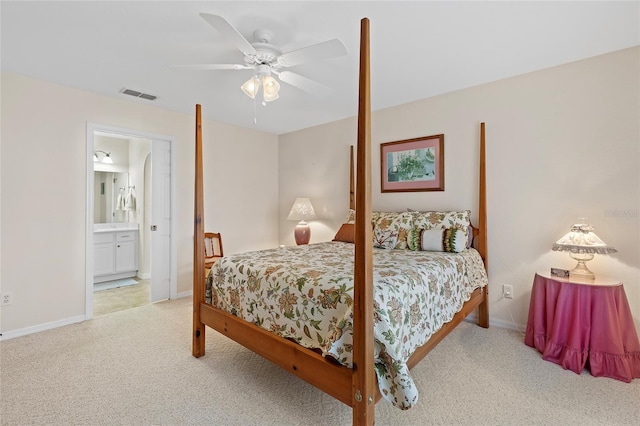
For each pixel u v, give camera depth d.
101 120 3.02
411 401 1.24
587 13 1.78
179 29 1.93
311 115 3.77
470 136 2.90
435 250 2.62
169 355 2.21
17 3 1.66
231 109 3.52
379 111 3.52
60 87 2.77
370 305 1.24
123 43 2.09
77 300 2.87
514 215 2.67
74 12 1.75
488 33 1.98
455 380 1.88
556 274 2.25
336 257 2.23
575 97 2.38
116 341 2.44
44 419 1.53
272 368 2.04
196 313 2.18
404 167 3.32
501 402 1.67
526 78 2.59
